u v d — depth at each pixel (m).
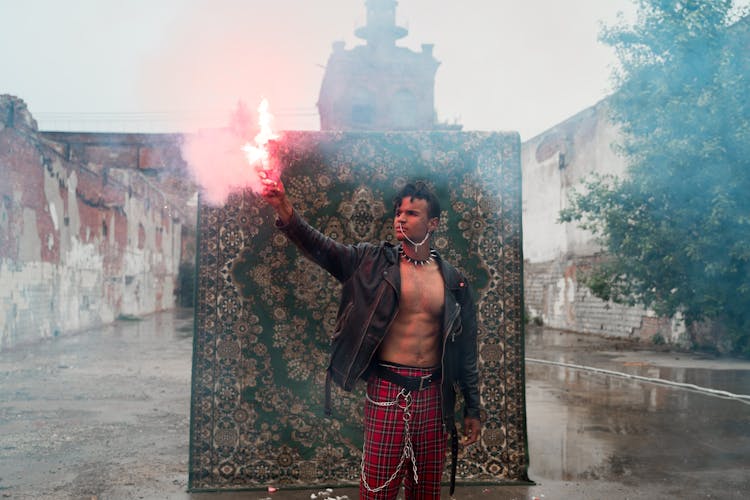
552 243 21.31
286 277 4.25
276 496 3.87
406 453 2.39
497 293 4.35
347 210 4.34
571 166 19.95
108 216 21.50
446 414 2.46
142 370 9.88
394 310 2.37
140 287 26.98
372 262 2.46
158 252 30.94
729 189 11.30
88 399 7.27
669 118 11.93
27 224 14.23
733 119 11.13
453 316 2.42
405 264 2.47
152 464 4.52
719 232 11.63
